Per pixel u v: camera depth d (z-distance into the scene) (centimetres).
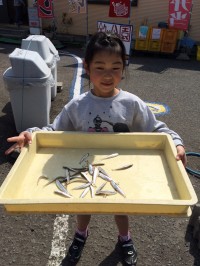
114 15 898
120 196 168
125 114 214
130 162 197
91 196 169
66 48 1100
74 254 246
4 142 429
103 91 203
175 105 593
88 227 280
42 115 442
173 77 789
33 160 198
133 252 246
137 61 957
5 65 834
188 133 476
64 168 191
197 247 262
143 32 1016
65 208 148
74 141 208
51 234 274
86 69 204
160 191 171
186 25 950
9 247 260
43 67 425
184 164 190
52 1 1079
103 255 253
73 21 1203
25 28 1234
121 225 240
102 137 206
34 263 246
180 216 148
